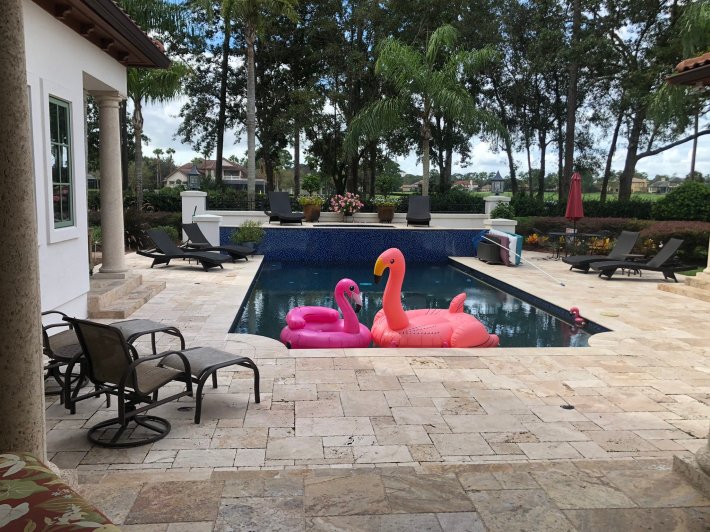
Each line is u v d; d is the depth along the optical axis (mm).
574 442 3838
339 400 4543
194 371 4121
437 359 5738
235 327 7594
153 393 4324
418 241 15961
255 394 4461
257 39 24672
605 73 23094
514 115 27016
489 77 26125
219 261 11930
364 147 25594
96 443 3668
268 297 10234
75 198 6637
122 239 8938
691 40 15383
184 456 3525
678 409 4492
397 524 2514
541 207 21781
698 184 16531
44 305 5824
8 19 1931
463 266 14328
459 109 18422
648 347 6324
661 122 17906
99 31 6965
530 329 8188
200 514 2572
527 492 2834
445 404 4504
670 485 2932
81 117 6770
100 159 8578
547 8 23531
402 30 24125
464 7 23562
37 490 1603
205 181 26594
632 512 2650
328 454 3584
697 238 13719
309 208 19344
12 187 1995
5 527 1401
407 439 3834
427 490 2838
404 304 9930
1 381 2055
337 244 15789
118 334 3604
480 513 2621
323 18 23969
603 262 11898
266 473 3033
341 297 6793
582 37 22188
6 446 2070
